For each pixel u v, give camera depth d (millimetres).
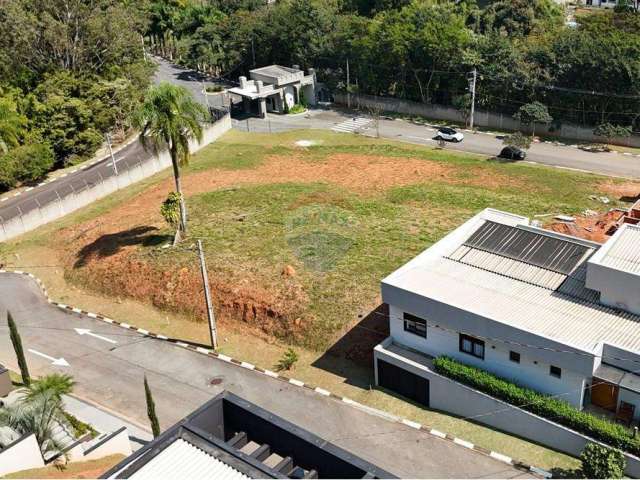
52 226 57781
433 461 28281
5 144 65688
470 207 52188
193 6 118062
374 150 70000
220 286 41969
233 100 93000
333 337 36938
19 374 37062
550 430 27719
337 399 32938
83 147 72500
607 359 27109
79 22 79375
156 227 51469
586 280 30188
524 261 34219
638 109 68500
